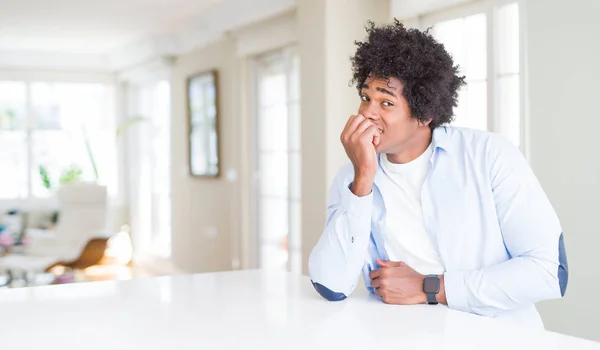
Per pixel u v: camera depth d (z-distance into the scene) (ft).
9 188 25.14
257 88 16.72
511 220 4.11
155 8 17.29
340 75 12.32
